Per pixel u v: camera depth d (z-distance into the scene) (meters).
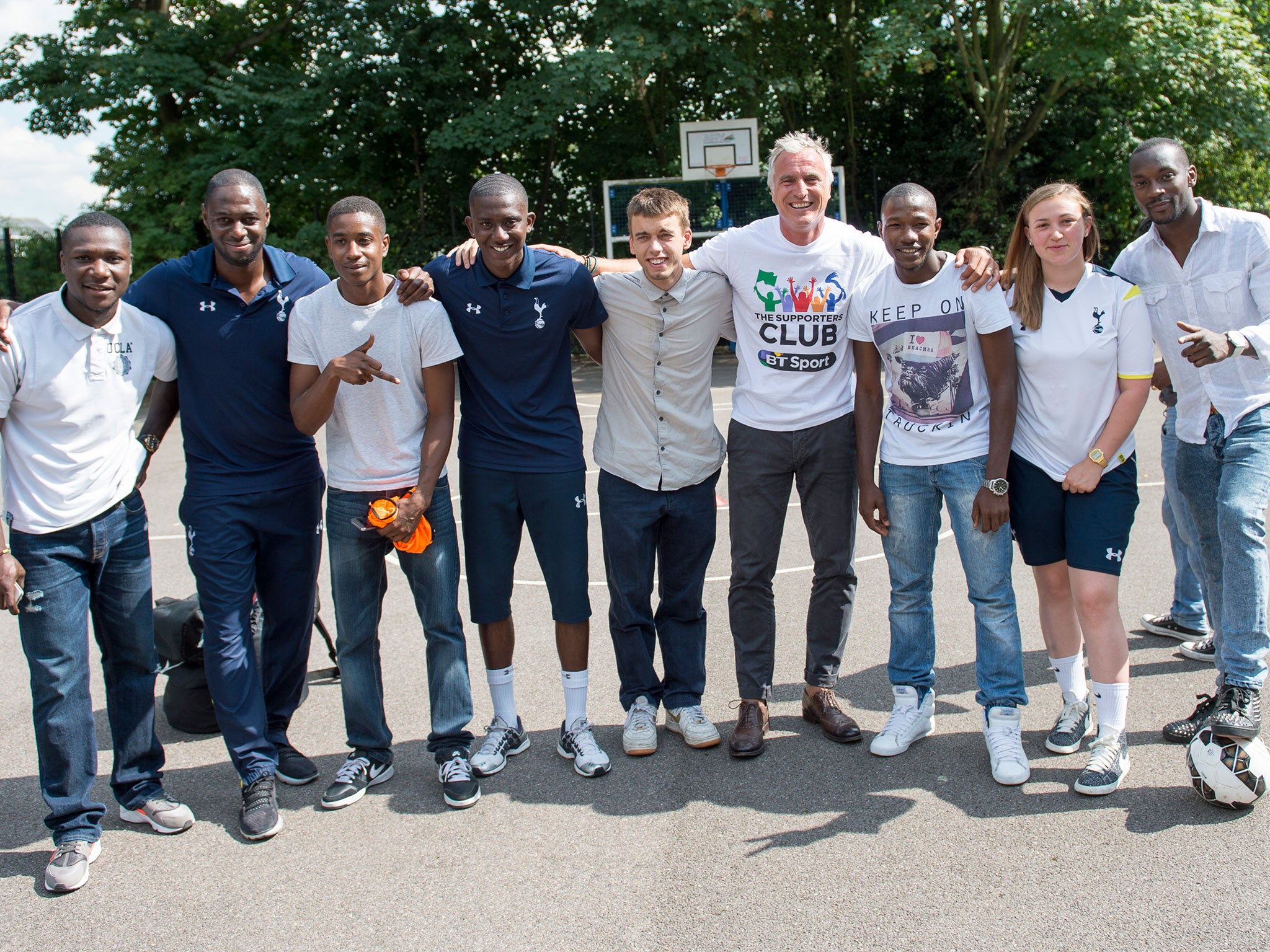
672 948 2.69
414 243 20.91
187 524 3.58
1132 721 3.88
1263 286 3.58
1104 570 3.41
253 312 3.53
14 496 3.23
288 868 3.20
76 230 3.15
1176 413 4.03
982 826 3.21
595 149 21.09
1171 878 2.86
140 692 3.50
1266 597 3.47
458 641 3.69
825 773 3.64
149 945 2.83
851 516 3.93
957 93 20.69
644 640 4.02
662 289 3.72
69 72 18.83
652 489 3.86
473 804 3.55
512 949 2.73
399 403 3.56
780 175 3.68
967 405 3.63
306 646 3.89
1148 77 18.02
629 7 17.56
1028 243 3.45
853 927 2.73
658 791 3.58
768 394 3.85
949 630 4.99
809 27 19.88
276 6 20.44
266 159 19.41
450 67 19.09
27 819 3.60
